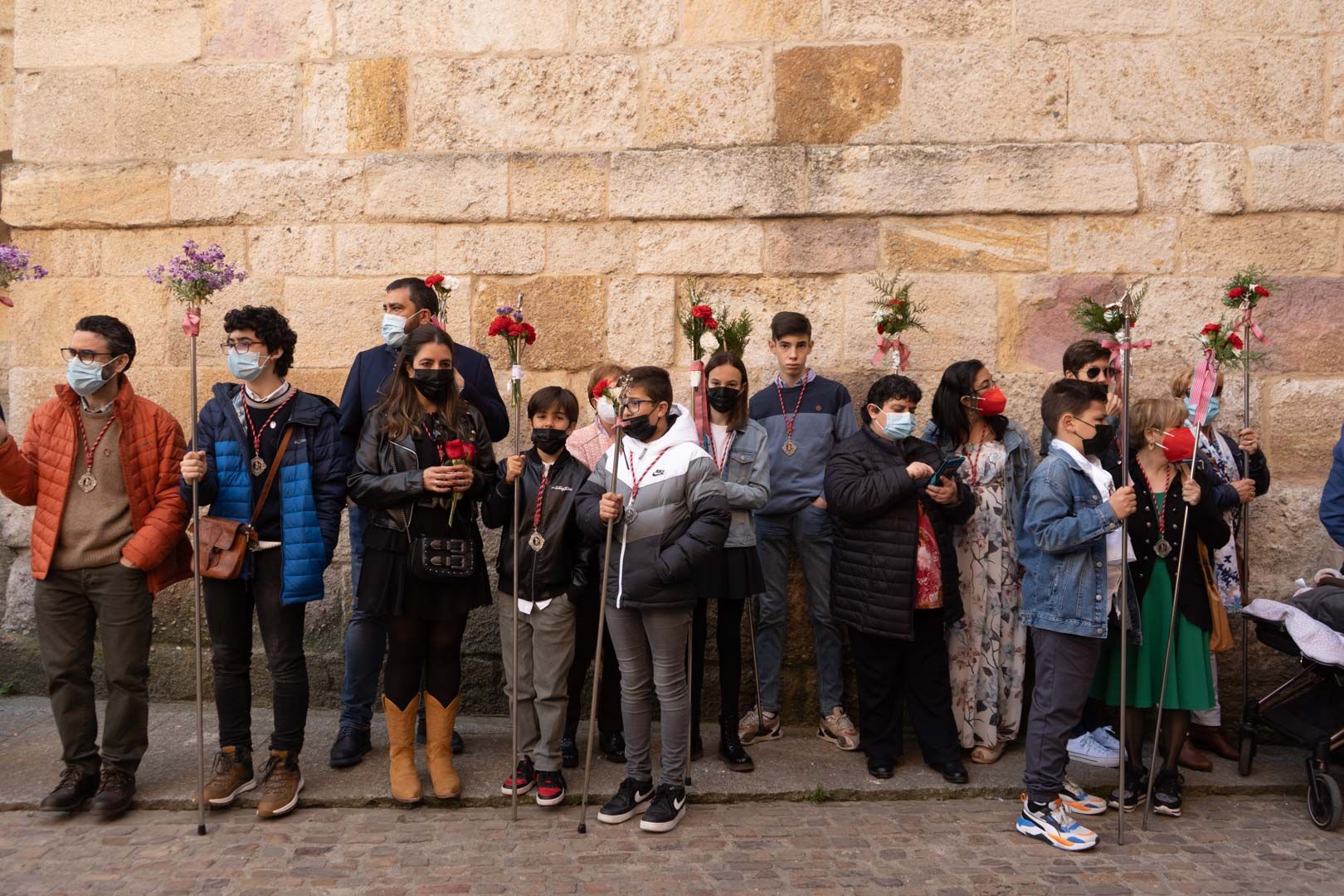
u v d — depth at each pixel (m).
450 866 3.40
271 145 5.09
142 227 5.14
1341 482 4.03
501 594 4.07
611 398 3.75
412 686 3.90
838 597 4.25
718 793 4.02
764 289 4.94
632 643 3.79
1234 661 4.73
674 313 4.97
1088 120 4.82
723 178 4.90
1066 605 3.62
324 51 5.07
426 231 5.04
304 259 5.08
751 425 4.39
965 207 4.83
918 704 4.28
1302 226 4.77
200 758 3.62
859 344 4.91
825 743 4.61
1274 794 4.11
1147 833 3.72
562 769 4.28
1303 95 4.77
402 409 3.79
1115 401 4.32
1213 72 4.78
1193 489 3.77
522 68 4.99
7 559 5.36
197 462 3.62
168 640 5.09
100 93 5.14
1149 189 4.80
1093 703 4.46
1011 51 4.83
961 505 4.15
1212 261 4.80
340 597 5.02
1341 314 4.79
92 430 3.80
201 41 5.11
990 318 4.88
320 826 3.71
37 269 3.76
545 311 5.00
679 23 4.93
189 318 3.66
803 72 4.89
